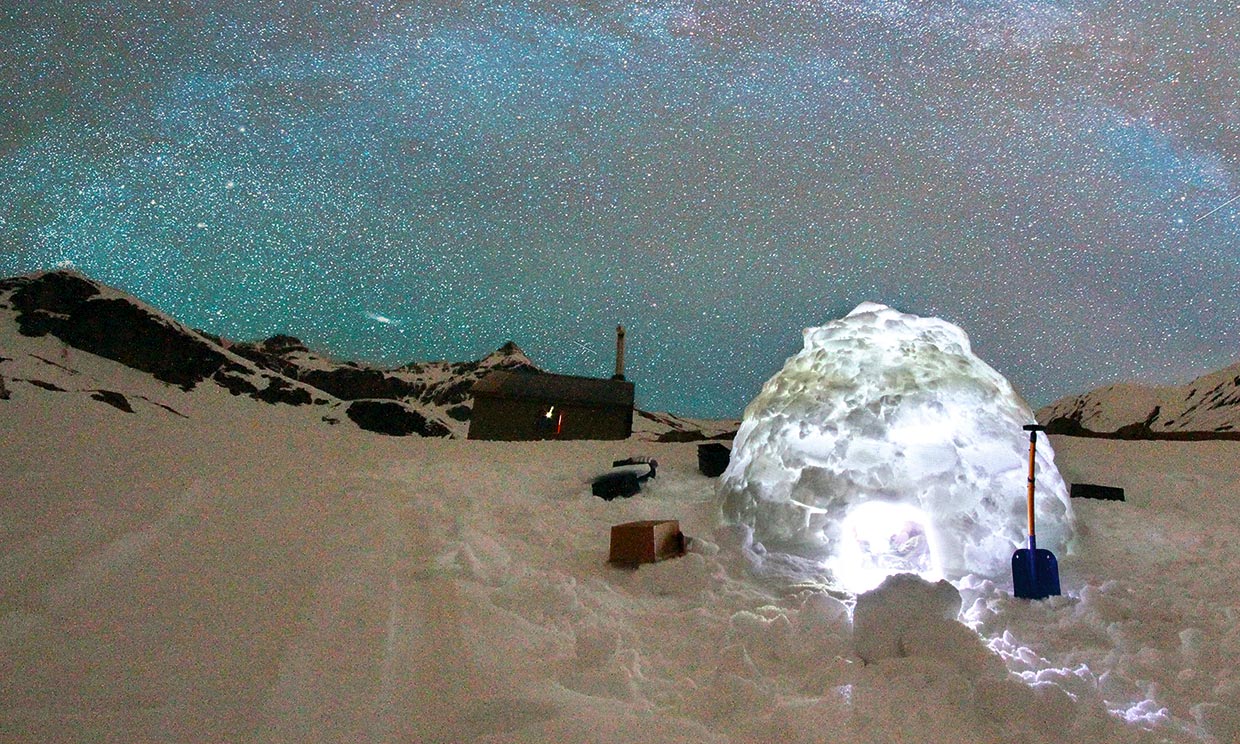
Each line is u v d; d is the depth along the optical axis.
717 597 3.33
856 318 4.92
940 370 4.50
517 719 1.98
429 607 2.75
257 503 4.13
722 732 2.09
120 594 2.54
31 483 3.79
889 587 2.77
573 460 8.12
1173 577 3.77
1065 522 4.18
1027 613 3.21
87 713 1.80
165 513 3.60
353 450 8.67
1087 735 2.19
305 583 2.83
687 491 5.96
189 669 2.07
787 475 4.36
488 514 4.54
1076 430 13.61
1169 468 7.62
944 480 4.00
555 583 3.19
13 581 2.51
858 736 2.09
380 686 2.11
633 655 2.54
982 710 2.27
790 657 2.65
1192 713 2.36
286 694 1.99
